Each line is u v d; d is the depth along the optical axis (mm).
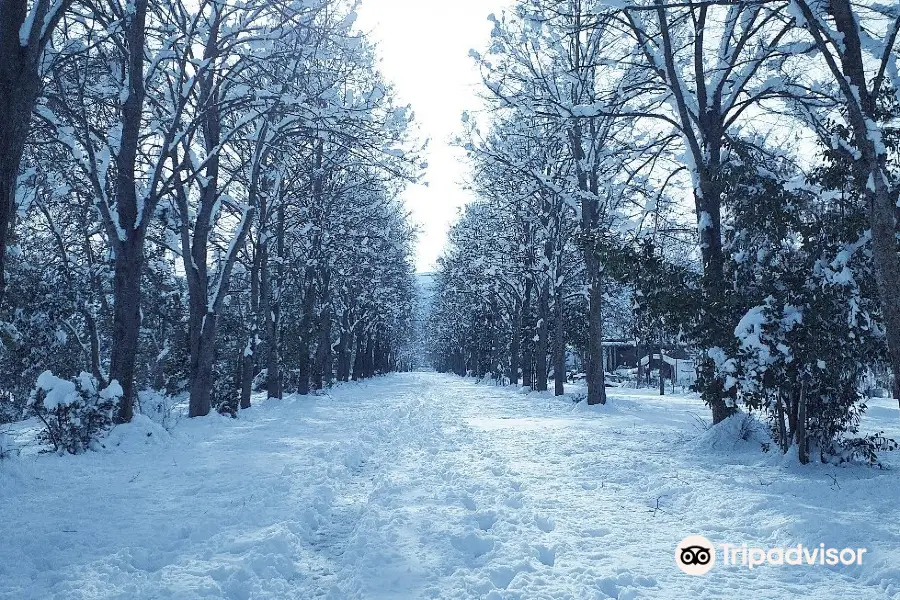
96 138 14844
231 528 6105
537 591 4336
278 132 17234
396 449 11914
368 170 27594
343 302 40812
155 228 20125
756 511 6512
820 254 9141
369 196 30297
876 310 9000
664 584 4547
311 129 16578
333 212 28188
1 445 9070
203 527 6016
